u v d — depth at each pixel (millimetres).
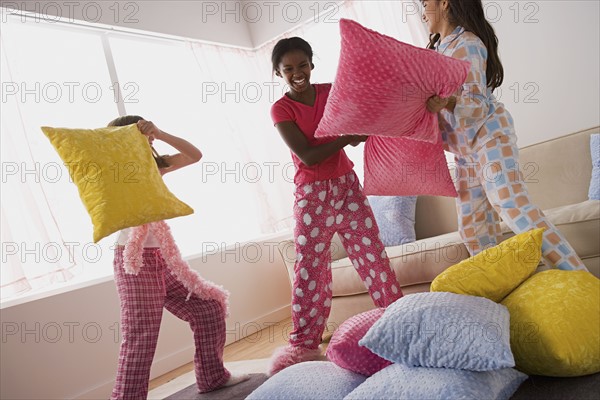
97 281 2859
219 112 3939
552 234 1711
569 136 2771
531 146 2896
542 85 3115
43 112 2982
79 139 1879
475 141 1863
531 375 1341
